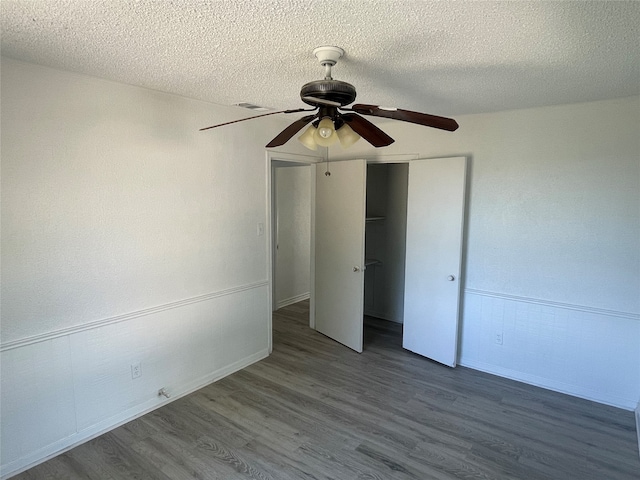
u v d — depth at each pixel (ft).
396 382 11.44
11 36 5.97
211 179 10.78
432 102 10.06
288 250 18.63
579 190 10.24
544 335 11.07
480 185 11.71
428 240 12.57
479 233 11.84
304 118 6.72
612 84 8.34
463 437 8.86
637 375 9.91
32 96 7.34
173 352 10.27
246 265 12.10
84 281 8.36
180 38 5.99
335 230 14.14
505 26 5.44
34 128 7.41
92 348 8.62
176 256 10.10
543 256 10.89
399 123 13.14
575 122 10.14
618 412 9.95
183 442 8.61
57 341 8.05
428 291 12.75
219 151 10.93
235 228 11.62
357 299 13.43
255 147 12.03
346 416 9.65
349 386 11.18
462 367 12.50
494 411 9.94
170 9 5.00
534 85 8.45
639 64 7.04
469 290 12.21
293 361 12.84
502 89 8.77
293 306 18.76
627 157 9.59
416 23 5.37
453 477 7.62
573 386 10.75
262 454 8.23
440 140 12.35
